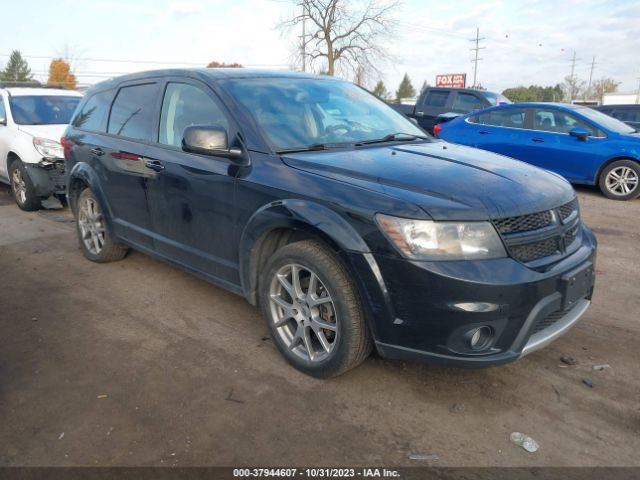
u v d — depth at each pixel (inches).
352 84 181.9
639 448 101.9
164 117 161.5
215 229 141.5
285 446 101.9
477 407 114.1
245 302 168.9
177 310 163.0
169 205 155.8
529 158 372.5
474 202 104.7
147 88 172.6
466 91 519.5
